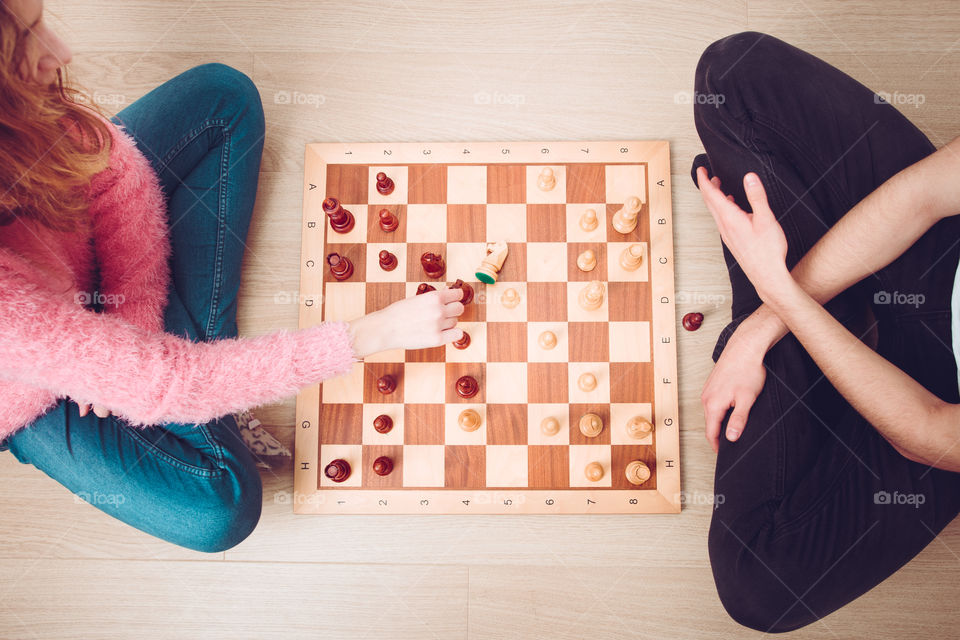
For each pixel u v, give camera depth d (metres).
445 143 1.75
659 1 1.87
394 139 1.81
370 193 1.73
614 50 1.85
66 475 1.37
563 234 1.71
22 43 0.86
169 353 1.05
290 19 1.87
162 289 1.43
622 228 1.65
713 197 1.31
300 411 1.65
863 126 1.36
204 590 1.68
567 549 1.66
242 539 1.49
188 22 1.88
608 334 1.66
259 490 1.50
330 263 1.61
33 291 0.93
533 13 1.87
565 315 1.66
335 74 1.85
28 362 0.93
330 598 1.67
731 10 1.86
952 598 1.62
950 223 1.23
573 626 1.65
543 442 1.63
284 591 1.67
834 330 1.17
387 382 1.57
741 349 1.38
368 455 1.63
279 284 1.75
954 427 1.05
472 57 1.85
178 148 1.50
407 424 1.63
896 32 1.84
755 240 1.23
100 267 1.33
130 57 1.87
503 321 1.66
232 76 1.58
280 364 1.12
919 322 1.27
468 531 1.67
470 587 1.66
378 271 1.70
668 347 1.65
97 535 1.70
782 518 1.30
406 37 1.86
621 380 1.65
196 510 1.38
